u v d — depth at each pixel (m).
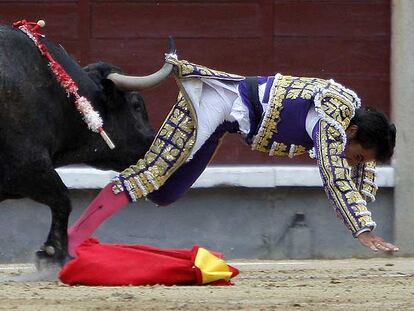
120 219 18.70
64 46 18.80
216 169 18.61
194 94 13.09
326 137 12.17
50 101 14.41
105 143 15.12
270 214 18.94
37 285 13.12
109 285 12.79
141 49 18.89
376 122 12.46
